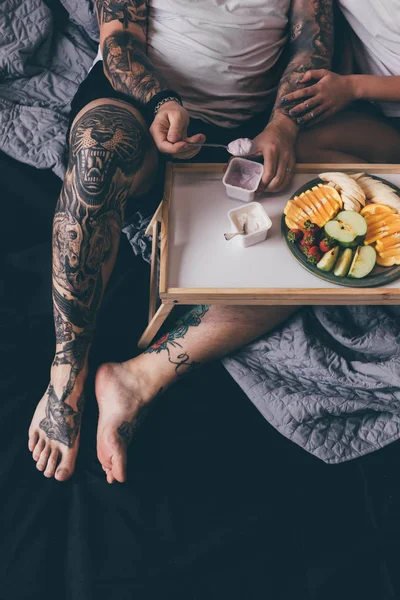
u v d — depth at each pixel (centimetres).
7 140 160
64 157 159
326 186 127
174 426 135
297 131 138
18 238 156
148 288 151
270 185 128
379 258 122
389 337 138
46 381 139
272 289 119
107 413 131
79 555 121
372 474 131
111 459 128
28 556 121
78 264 122
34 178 160
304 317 142
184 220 127
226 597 119
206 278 121
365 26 143
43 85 167
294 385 139
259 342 140
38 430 131
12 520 124
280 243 125
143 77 130
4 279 149
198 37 134
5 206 158
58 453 129
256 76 141
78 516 125
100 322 145
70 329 128
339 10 148
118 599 118
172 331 136
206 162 141
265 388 137
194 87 140
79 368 130
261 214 123
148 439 134
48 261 152
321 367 137
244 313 135
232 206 129
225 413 137
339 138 144
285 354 139
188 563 121
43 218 158
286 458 133
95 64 142
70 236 120
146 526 125
